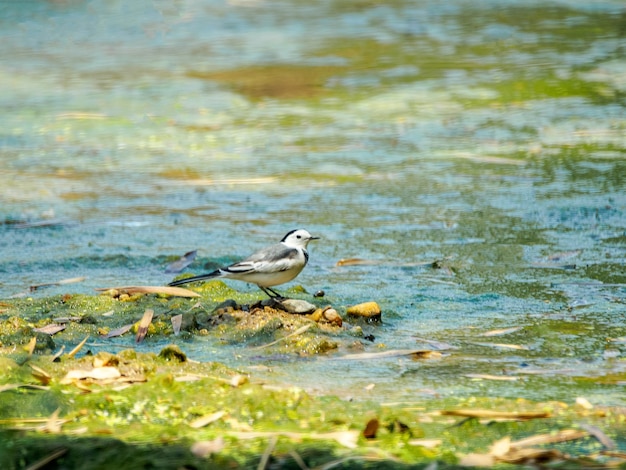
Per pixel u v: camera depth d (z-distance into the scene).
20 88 25.81
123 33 34.22
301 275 12.49
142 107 23.67
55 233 14.44
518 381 8.70
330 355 9.48
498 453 6.89
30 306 11.02
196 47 31.34
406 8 37.75
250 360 9.32
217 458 6.75
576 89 24.50
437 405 7.98
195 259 13.08
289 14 37.34
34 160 19.05
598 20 33.72
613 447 7.08
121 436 7.16
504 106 23.14
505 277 12.29
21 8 38.00
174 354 9.02
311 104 23.78
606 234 14.16
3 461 6.74
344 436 7.16
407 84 25.53
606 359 9.34
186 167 18.53
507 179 17.38
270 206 15.95
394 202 16.11
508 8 36.66
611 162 18.36
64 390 8.09
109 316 10.73
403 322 10.62
